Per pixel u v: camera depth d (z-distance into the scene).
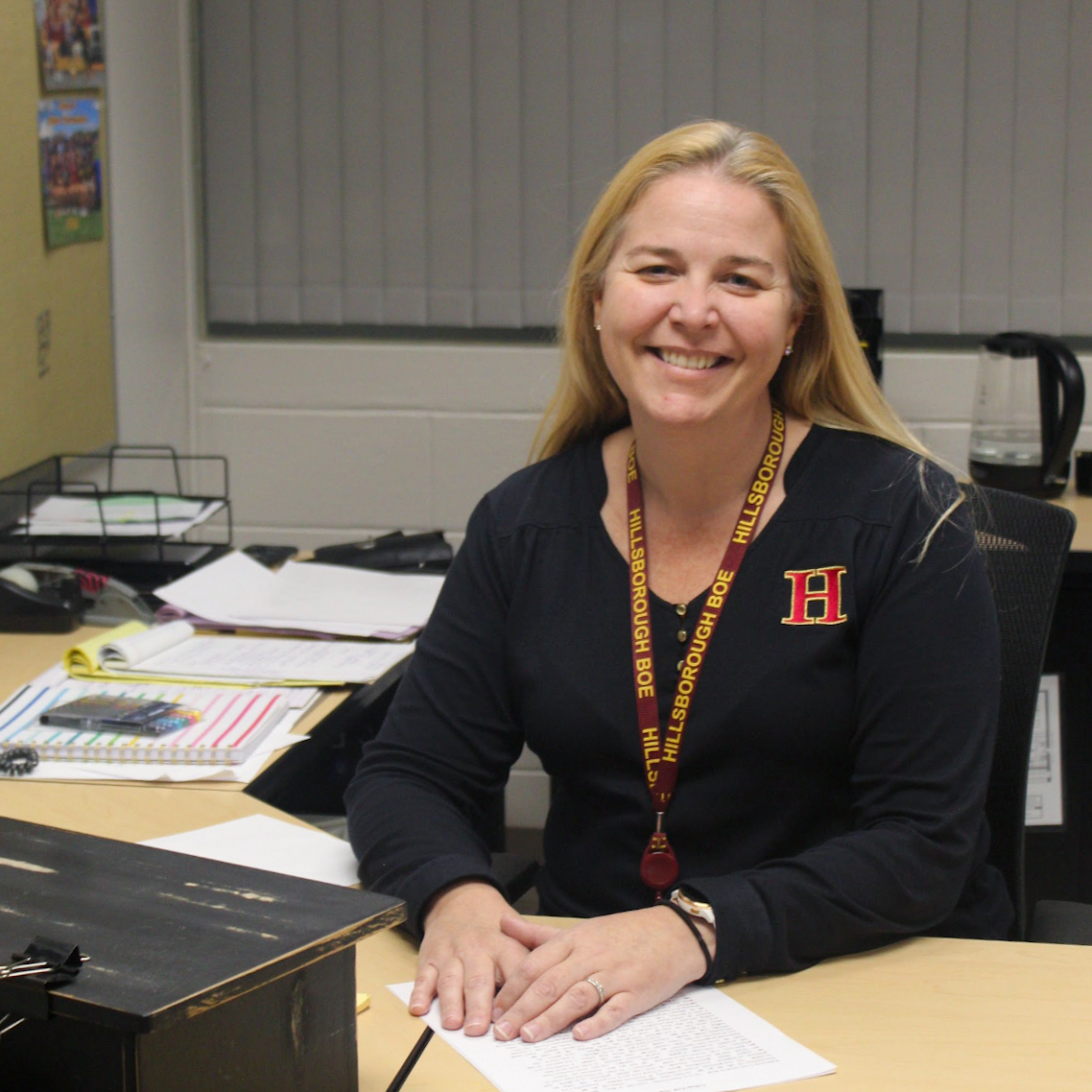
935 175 2.94
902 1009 0.98
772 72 2.93
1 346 2.24
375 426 3.16
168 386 3.04
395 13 3.00
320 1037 0.80
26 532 2.16
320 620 1.93
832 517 1.27
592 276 1.36
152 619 1.97
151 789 1.39
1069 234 2.93
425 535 2.39
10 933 0.77
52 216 2.42
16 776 1.42
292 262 3.12
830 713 1.23
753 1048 0.92
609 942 1.00
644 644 1.27
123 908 0.81
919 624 1.20
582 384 1.43
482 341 3.11
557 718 1.28
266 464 3.19
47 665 1.78
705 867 1.26
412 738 1.32
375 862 1.18
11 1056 0.73
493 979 1.00
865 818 1.19
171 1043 0.71
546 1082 0.87
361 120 3.05
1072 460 2.75
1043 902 1.33
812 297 1.32
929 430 3.03
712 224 1.25
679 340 1.25
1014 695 1.40
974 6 2.87
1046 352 2.53
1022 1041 0.93
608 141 2.99
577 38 2.96
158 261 2.95
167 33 2.96
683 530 1.32
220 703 1.60
